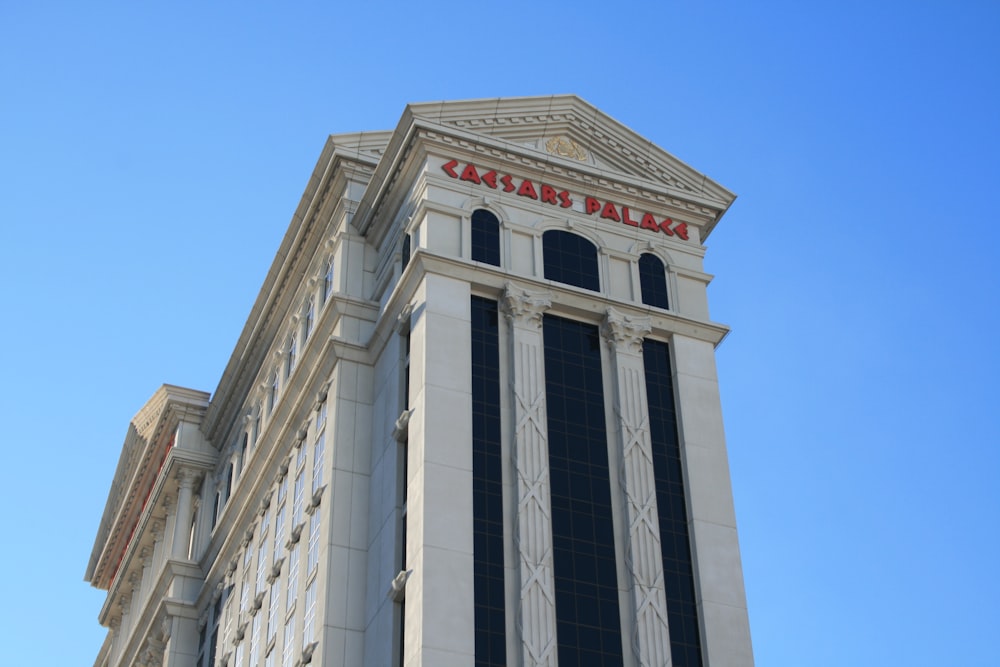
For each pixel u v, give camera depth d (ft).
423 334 170.71
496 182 188.44
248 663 194.70
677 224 198.29
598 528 166.20
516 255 182.80
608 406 177.06
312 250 213.87
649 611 161.48
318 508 180.34
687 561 168.45
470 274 177.68
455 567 154.71
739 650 162.81
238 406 241.14
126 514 285.43
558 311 181.78
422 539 155.33
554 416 172.45
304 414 197.16
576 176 192.95
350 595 168.04
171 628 229.86
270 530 202.18
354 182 205.36
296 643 174.09
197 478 250.78
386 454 174.09
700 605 164.55
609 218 193.16
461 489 160.66
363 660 163.22
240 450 234.79
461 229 181.68
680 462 176.04
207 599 228.63
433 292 174.29
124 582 271.28
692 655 161.58
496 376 172.14
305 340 212.02
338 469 177.37
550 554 160.66
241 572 212.43
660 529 169.27
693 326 187.32
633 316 184.55
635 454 173.06
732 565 169.27
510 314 176.76
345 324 190.08
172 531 248.73
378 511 171.53
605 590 161.99
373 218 197.67
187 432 252.62
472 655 149.79
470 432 165.58
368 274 197.88
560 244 187.32
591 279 186.29
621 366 179.73
